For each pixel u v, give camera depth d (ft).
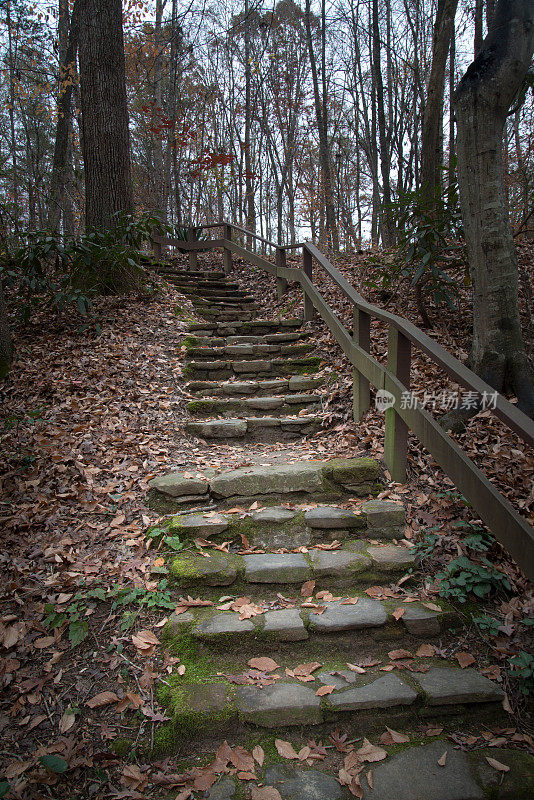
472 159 10.59
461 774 5.15
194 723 5.65
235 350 16.51
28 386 13.56
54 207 31.27
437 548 8.04
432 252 13.83
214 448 11.90
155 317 18.42
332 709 5.79
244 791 5.07
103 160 20.07
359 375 11.73
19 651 6.54
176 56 37.50
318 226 53.06
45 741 5.51
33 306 17.62
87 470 10.06
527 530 5.89
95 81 19.69
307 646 6.77
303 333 17.38
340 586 7.69
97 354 15.42
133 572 7.83
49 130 50.19
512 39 9.78
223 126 60.39
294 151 54.90
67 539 8.30
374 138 39.75
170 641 6.72
